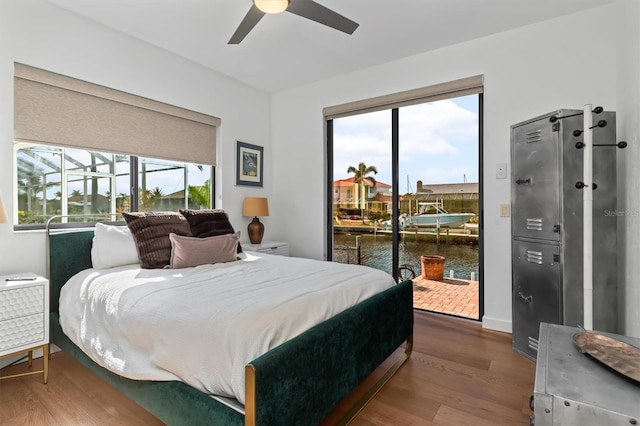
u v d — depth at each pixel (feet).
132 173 9.78
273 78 12.39
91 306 6.03
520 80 8.79
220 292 5.46
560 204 6.82
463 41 9.57
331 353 4.80
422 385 6.34
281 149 13.85
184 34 9.16
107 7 7.88
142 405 4.81
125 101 9.10
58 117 7.88
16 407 5.62
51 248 7.50
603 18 7.75
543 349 3.74
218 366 4.09
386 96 10.98
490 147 9.22
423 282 10.87
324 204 12.73
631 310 6.42
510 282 8.95
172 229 8.46
